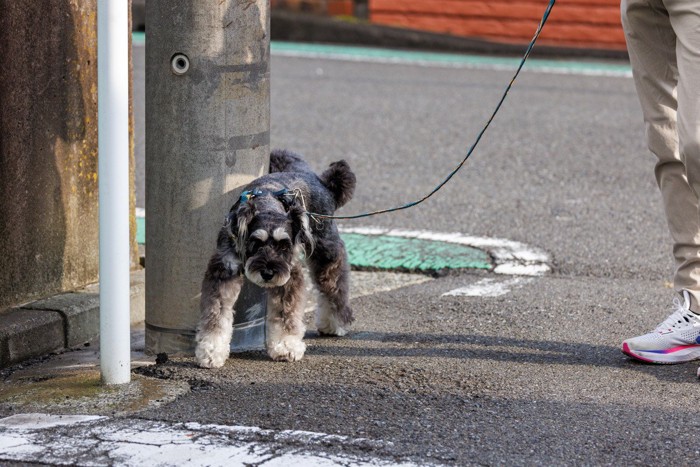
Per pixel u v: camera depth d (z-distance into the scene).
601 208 15.54
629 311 10.62
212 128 8.99
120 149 7.92
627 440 7.25
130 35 11.09
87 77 10.48
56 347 9.63
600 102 24.66
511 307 10.74
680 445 7.18
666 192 8.91
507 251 13.16
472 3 33.78
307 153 18.86
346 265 9.88
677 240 8.91
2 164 9.43
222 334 8.86
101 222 8.04
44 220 10.06
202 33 8.83
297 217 8.82
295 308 9.09
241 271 8.94
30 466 6.74
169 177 9.09
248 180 9.27
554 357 9.12
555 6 33.00
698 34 8.03
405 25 34.66
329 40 34.22
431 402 7.96
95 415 7.62
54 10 9.88
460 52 33.09
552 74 28.73
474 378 8.52
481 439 7.23
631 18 8.80
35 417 7.58
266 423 7.48
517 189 16.69
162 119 9.03
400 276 12.26
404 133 20.83
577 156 19.19
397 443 7.12
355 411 7.75
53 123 10.04
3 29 9.22
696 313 8.91
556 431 7.40
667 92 8.78
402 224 14.46
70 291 10.43
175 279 9.21
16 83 9.47
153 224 9.25
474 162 18.58
